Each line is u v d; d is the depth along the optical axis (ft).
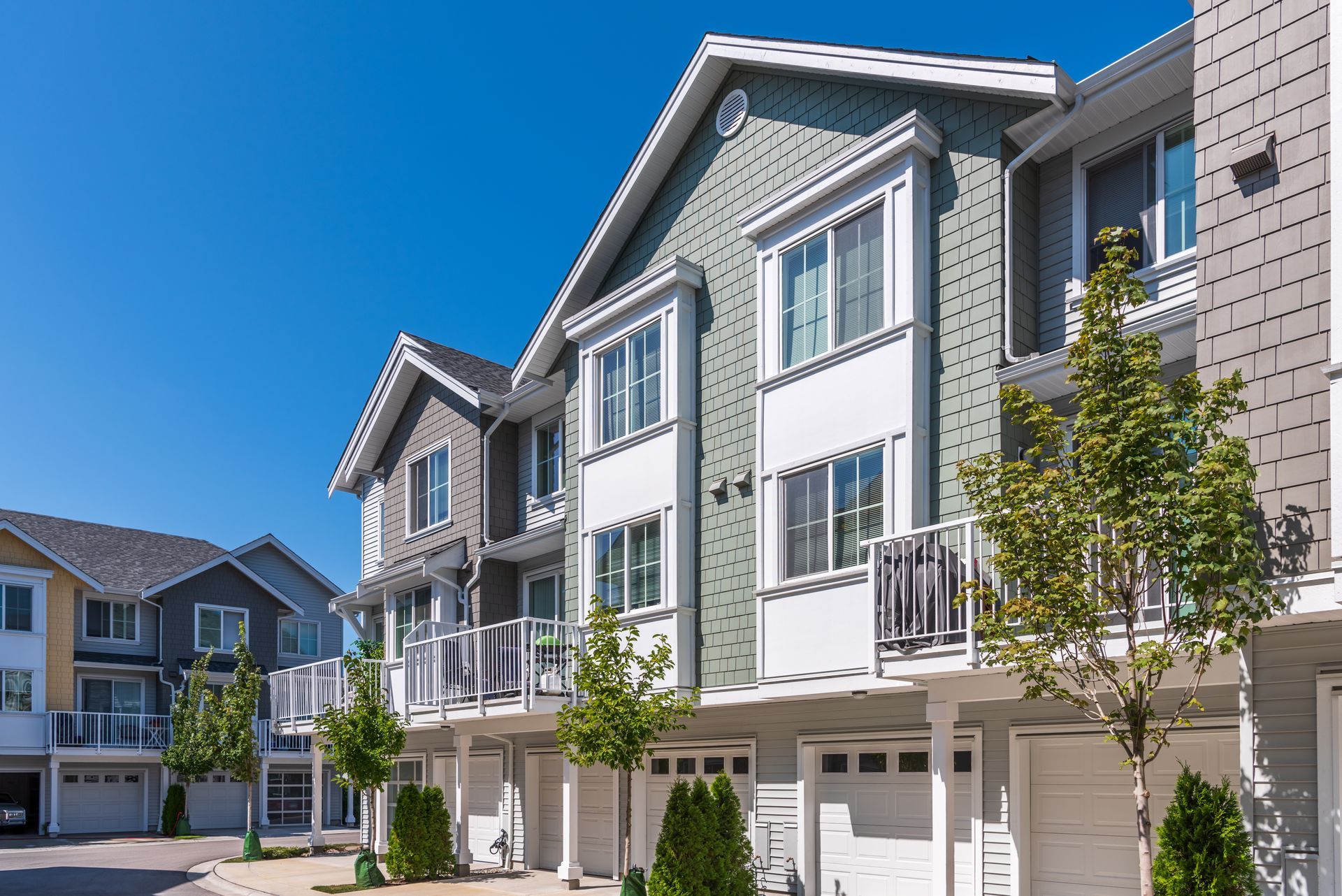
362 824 81.76
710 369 52.06
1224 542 25.02
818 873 46.14
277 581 144.15
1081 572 26.96
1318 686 26.58
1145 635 29.58
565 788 55.11
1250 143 29.19
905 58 43.19
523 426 71.31
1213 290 29.53
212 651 119.44
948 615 34.17
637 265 57.98
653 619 51.78
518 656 56.13
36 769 112.57
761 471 47.06
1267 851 26.86
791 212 47.06
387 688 68.59
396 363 78.84
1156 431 25.58
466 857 61.82
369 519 87.30
